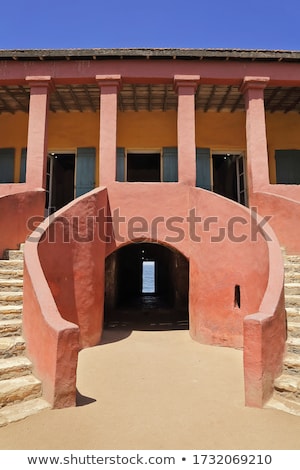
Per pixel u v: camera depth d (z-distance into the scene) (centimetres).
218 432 335
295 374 422
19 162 1107
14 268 645
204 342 713
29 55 832
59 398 377
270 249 563
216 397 421
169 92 981
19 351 450
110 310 1215
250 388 393
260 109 855
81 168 1096
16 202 736
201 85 933
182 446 311
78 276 679
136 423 352
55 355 379
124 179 1088
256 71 861
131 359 599
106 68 856
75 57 842
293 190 827
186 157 835
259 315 413
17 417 350
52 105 1066
